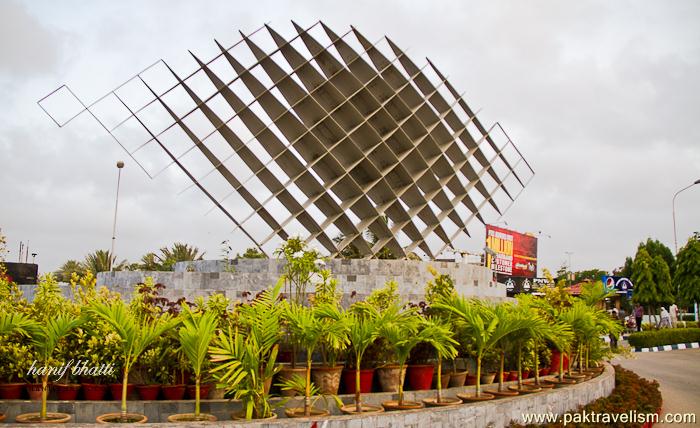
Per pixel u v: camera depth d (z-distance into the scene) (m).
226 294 18.19
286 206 20.47
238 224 18.83
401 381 11.11
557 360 16.36
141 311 11.42
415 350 12.80
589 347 16.95
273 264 18.72
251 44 19.44
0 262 14.32
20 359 10.33
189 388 10.79
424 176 23.03
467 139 24.80
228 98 19.42
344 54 21.48
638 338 32.59
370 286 18.97
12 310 10.96
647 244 75.88
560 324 14.74
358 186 20.72
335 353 11.67
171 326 9.95
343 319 10.63
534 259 63.06
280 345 12.42
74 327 10.25
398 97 21.83
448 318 12.49
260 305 10.58
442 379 13.23
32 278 37.62
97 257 42.41
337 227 21.67
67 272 41.03
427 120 23.39
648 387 16.36
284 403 10.16
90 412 10.12
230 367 9.12
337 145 20.48
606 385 15.27
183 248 39.31
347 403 11.42
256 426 8.62
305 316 10.28
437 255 23.42
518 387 13.08
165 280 19.05
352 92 21.34
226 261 19.56
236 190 19.12
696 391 18.47
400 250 22.09
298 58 20.20
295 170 20.39
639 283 48.19
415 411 9.91
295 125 20.08
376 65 22.47
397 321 11.13
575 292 40.09
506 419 11.02
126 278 19.83
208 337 9.39
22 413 10.06
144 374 10.83
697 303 45.12
